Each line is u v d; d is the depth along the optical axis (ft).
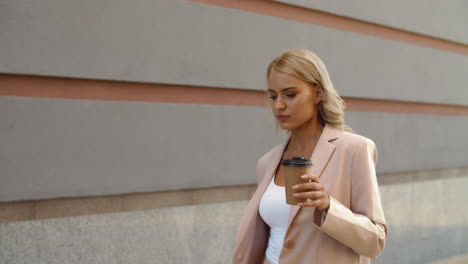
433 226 18.39
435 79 18.51
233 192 12.66
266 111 13.16
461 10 19.42
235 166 12.47
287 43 13.47
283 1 13.17
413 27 17.22
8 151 9.08
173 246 11.28
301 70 5.30
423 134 18.16
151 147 10.92
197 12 11.62
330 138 5.50
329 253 5.06
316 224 4.79
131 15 10.55
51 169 9.55
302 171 4.54
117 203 10.56
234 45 12.33
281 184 5.90
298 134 5.98
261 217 6.07
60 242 9.67
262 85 12.97
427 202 18.13
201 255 11.79
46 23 9.45
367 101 16.16
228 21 12.20
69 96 9.93
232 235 12.42
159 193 11.23
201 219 11.81
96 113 10.12
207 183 11.91
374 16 15.75
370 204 4.95
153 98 11.14
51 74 9.53
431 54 18.29
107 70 10.23
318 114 5.90
